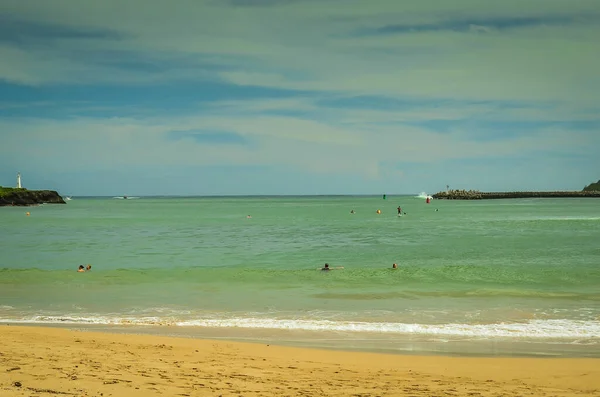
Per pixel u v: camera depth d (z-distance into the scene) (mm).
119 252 37562
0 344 11883
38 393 7836
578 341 13820
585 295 20562
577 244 41500
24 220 79938
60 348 11633
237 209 135375
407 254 35812
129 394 8070
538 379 10211
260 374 10031
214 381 9273
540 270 27234
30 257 34812
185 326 15672
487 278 25125
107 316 17094
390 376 10289
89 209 135500
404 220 78688
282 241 45562
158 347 12312
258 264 31297
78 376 9023
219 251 38062
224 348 12539
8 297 20641
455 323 15883
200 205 181125
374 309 18109
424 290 22031
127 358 10875
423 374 10516
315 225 67375
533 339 14031
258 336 14445
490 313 17312
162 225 68062
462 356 12414
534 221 72750
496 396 8891
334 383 9555
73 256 35344
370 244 42781
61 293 21562
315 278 25469
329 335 14570
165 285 23625
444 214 98812
